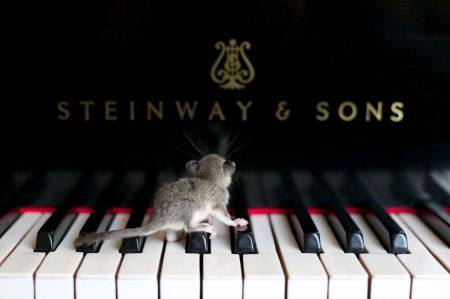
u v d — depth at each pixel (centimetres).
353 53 40
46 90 40
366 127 41
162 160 41
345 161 42
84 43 40
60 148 41
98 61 40
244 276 34
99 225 39
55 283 34
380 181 42
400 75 41
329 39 40
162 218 36
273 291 34
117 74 40
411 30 40
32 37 40
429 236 39
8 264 35
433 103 41
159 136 41
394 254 37
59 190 42
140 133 41
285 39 40
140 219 39
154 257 36
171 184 38
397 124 41
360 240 37
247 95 41
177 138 41
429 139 41
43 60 40
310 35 40
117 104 41
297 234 39
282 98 41
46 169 41
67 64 40
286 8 40
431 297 34
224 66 40
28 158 41
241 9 40
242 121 41
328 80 41
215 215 38
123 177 42
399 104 41
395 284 34
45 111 41
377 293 34
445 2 40
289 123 41
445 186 42
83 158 41
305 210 40
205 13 40
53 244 37
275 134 41
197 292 34
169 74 40
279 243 38
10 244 38
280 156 42
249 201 42
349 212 42
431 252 37
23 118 41
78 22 40
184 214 37
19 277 34
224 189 39
